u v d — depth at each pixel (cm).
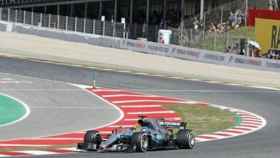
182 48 14350
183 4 16550
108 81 9550
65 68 10881
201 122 6419
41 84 8875
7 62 11156
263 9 14738
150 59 13675
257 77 12131
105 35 16388
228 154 3950
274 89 10181
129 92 8556
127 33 16162
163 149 4278
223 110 7462
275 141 4962
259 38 13912
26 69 10388
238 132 5675
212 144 4688
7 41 15012
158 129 4175
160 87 9331
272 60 13150
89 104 7481
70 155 3778
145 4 17700
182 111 7219
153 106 7500
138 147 3947
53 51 13950
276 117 7069
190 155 3841
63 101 7625
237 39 14138
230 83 10706
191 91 9125
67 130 5634
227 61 13662
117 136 3997
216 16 15738
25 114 6600
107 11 18750
